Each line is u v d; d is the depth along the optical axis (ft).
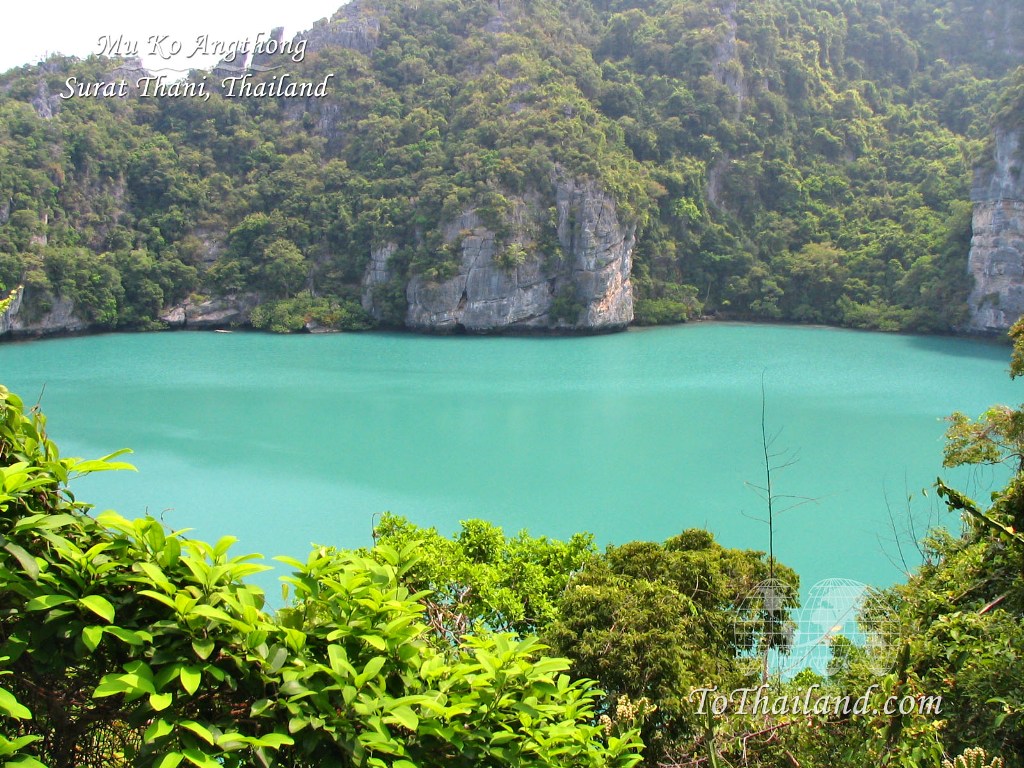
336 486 118.52
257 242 328.70
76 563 15.16
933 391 192.13
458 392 193.36
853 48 429.38
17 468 14.87
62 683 15.81
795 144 384.27
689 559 45.34
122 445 141.90
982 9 433.07
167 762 14.10
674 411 171.83
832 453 137.80
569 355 254.27
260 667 15.70
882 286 322.34
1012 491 29.14
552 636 38.58
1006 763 22.93
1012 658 23.52
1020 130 263.08
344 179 342.85
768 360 241.96
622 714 23.44
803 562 88.79
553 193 306.35
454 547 50.88
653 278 342.85
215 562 16.62
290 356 249.75
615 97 368.27
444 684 17.52
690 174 352.49
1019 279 268.82
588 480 122.31
